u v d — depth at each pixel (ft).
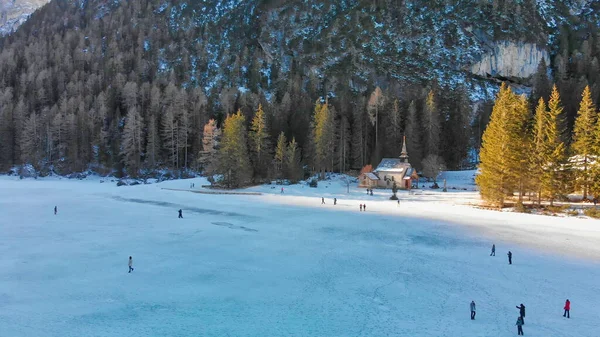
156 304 97.09
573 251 144.25
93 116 450.30
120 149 420.77
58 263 128.16
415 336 80.64
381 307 96.12
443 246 152.76
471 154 423.23
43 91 502.79
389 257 138.41
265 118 377.30
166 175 398.01
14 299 98.73
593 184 223.30
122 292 104.73
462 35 566.36
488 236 166.71
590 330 83.56
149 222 195.62
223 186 322.96
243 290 107.04
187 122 423.64
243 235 169.89
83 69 583.99
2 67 569.23
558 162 224.53
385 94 450.30
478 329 84.02
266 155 352.08
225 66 605.73
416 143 365.81
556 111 237.86
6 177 417.08
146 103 483.10
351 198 275.18
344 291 106.63
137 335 80.33
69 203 253.85
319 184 325.42
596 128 239.30
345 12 635.66
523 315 85.71
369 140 403.95
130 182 374.63
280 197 277.23
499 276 118.42
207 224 191.62
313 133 360.89
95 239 160.76
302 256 139.54
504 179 230.89
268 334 81.35
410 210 227.20
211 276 118.21
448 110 424.87
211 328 84.02
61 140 448.65
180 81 577.43
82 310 92.89
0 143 449.48
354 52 568.41
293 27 632.38
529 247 150.10
